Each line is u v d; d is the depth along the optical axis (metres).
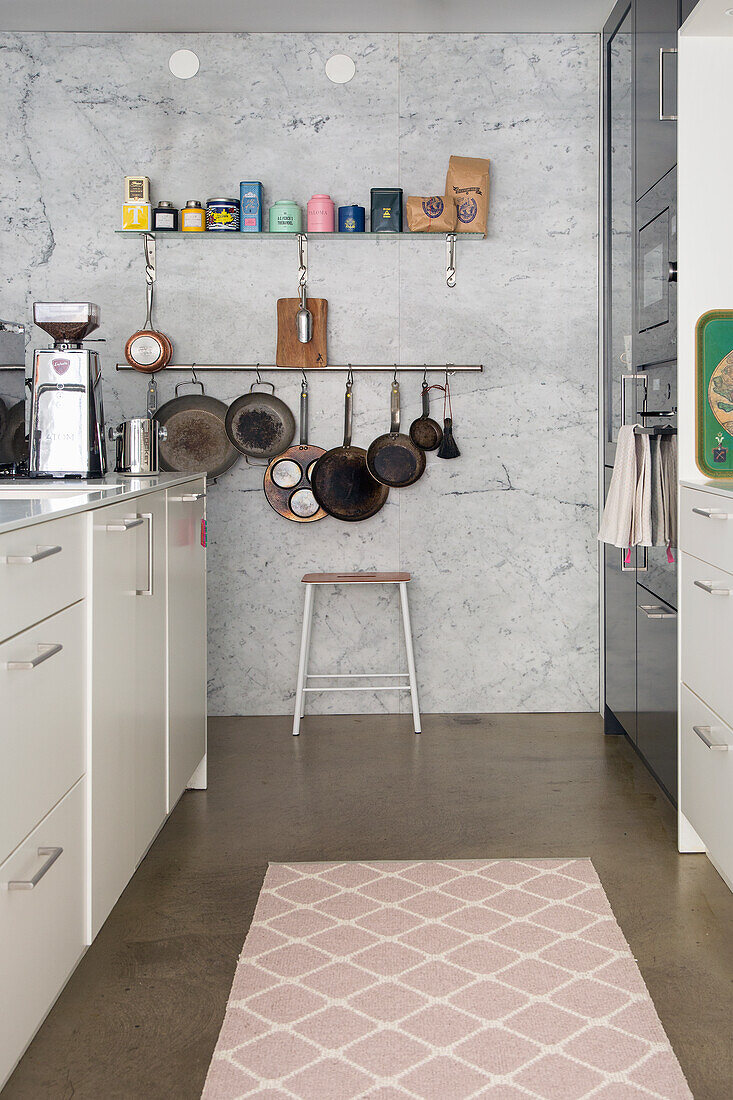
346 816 2.98
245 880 2.55
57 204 3.94
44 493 2.45
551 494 4.05
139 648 2.37
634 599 3.32
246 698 4.11
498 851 2.72
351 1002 1.97
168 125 3.92
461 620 4.09
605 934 2.23
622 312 3.53
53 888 1.78
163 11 3.67
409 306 3.98
